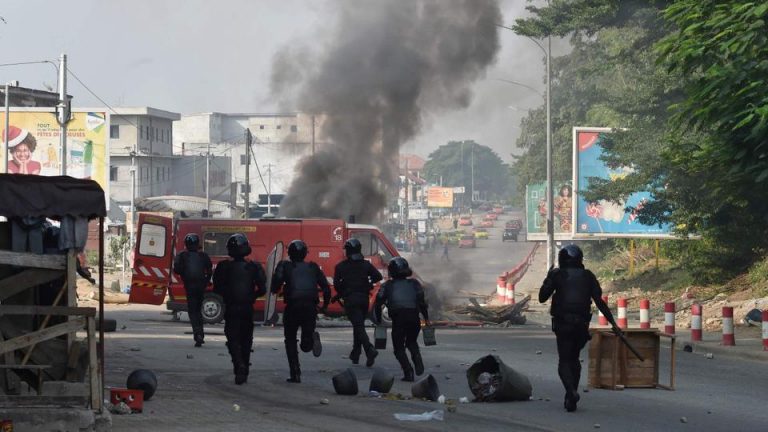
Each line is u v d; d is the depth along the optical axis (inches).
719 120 854.5
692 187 1529.3
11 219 453.1
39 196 439.8
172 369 791.7
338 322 1381.6
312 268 729.0
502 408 611.2
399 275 749.3
